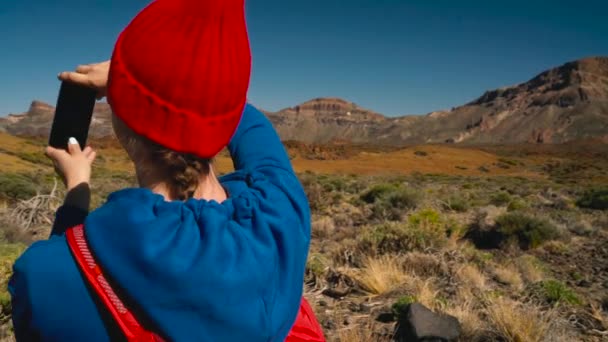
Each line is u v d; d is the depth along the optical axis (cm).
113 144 7012
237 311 86
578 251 1152
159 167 94
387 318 533
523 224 1188
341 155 10862
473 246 1114
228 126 95
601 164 13988
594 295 752
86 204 107
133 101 88
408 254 783
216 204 93
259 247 93
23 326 88
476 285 704
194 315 84
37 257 87
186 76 87
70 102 105
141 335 85
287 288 97
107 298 84
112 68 91
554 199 2605
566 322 541
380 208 1573
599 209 2227
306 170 8188
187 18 86
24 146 7625
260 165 115
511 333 485
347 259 802
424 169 9662
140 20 89
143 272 82
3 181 1529
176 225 87
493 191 3428
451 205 1808
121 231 85
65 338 85
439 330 466
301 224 105
